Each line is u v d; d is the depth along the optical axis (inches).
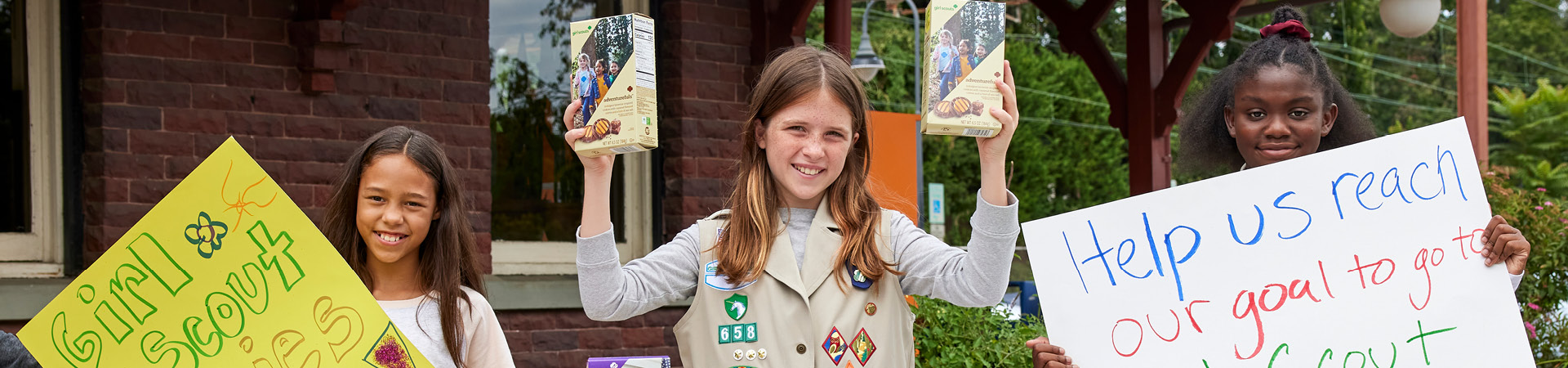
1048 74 1088.2
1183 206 91.9
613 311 86.7
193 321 83.9
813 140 85.4
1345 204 90.3
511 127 207.8
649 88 80.3
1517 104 1050.7
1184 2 237.0
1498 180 226.7
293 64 178.7
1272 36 101.3
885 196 173.6
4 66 167.9
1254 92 98.1
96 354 83.8
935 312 177.8
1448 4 1341.0
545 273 209.2
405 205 86.7
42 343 83.9
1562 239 202.8
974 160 1015.6
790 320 85.8
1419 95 1318.9
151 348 83.8
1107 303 91.9
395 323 88.6
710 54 213.0
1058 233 93.5
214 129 172.4
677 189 210.4
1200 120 111.0
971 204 1014.4
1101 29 1141.1
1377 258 89.4
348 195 89.8
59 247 169.3
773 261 87.4
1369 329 88.6
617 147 79.8
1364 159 90.5
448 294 89.9
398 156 86.7
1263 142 98.6
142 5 167.9
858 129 89.2
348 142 182.1
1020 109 1067.3
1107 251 92.5
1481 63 256.8
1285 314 89.7
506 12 208.7
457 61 193.2
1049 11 259.1
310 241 83.9
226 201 84.6
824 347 85.4
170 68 169.6
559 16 214.1
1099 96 1101.1
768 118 87.7
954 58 80.5
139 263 84.4
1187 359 90.3
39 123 167.9
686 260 90.7
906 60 1020.5
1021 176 1056.8
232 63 174.1
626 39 79.4
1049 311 92.9
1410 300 88.4
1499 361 86.7
